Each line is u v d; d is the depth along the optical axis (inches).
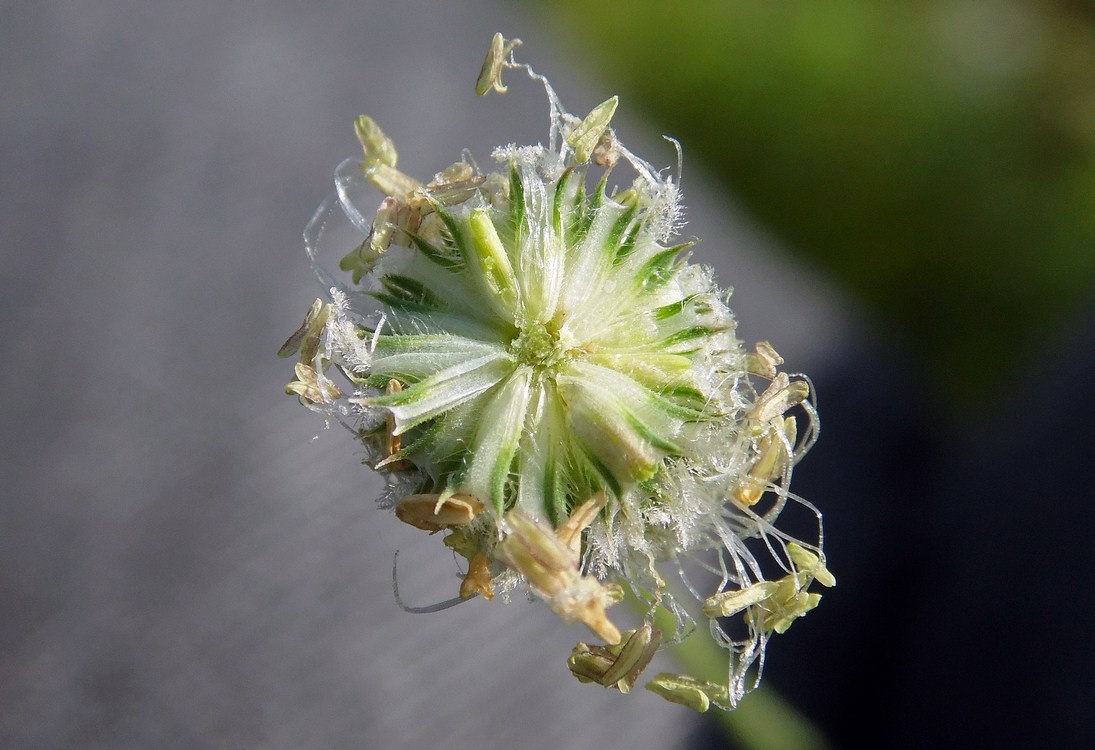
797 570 2.8
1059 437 3.3
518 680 3.3
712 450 2.7
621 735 3.3
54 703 3.2
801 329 3.8
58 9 3.6
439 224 2.7
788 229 5.4
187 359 3.3
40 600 3.2
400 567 3.3
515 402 2.6
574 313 2.7
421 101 3.7
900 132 5.6
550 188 2.7
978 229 5.4
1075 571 3.2
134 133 3.5
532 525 2.6
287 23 3.8
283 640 3.2
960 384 5.1
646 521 2.7
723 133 5.4
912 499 3.6
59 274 3.4
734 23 5.6
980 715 3.2
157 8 3.7
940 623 3.4
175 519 3.3
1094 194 5.5
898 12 5.9
